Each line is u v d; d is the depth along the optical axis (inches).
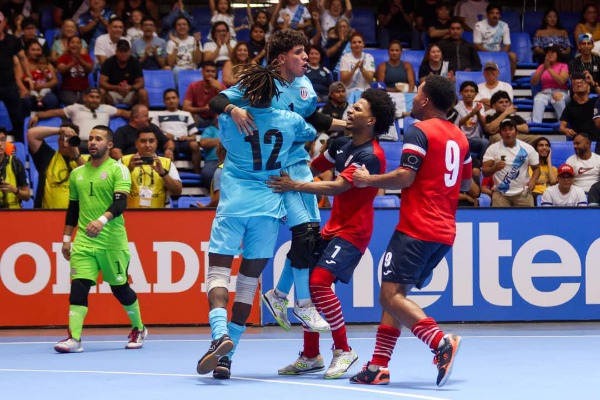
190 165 1007.6
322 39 1218.0
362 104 489.1
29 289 755.4
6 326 753.0
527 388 442.0
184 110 1050.7
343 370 485.1
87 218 629.3
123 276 629.9
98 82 1096.8
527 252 778.2
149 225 757.9
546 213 780.6
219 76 1153.4
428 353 593.3
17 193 822.5
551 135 1106.1
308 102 504.7
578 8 1434.5
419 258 452.4
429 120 463.2
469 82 1050.7
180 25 1169.4
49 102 1051.3
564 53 1255.5
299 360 504.7
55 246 756.0
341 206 494.3
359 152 490.0
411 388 444.1
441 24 1285.7
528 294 778.8
